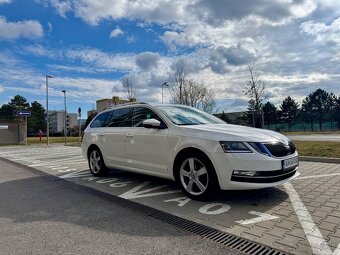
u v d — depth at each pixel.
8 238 3.42
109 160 6.65
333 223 3.66
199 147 4.54
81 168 9.01
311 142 13.91
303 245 3.07
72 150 18.08
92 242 3.27
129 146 5.96
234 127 5.06
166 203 4.70
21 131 30.59
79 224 3.85
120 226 3.75
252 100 30.05
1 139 29.58
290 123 61.38
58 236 3.46
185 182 4.91
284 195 4.94
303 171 7.14
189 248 3.09
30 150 19.41
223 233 3.46
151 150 5.43
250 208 4.32
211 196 4.68
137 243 3.23
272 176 4.24
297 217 3.90
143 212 4.29
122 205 4.68
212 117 6.15
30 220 4.05
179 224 3.78
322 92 59.75
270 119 61.59
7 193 5.75
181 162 4.91
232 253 2.96
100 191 5.67
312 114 59.97
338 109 57.47
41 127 78.19
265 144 4.31
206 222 3.82
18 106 79.44
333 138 19.98
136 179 6.70
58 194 5.55
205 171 4.57
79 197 5.27
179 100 28.86
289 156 4.53
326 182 5.86
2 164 11.11
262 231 3.47
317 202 4.53
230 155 4.24
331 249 2.97
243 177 4.18
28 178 7.47
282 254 2.90
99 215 4.21
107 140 6.64
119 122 6.51
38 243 3.26
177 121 5.29
